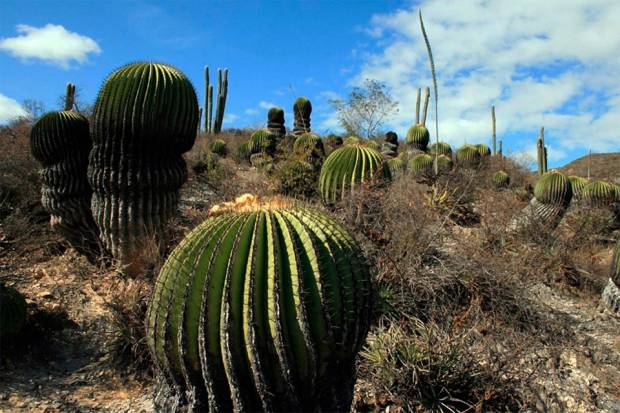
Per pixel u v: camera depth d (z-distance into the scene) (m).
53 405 3.73
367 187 5.77
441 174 8.08
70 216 5.64
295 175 7.79
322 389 2.53
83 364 4.24
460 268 5.08
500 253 5.84
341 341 2.50
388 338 4.09
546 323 5.12
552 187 8.14
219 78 21.02
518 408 3.85
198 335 2.37
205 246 2.43
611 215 9.44
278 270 2.38
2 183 6.66
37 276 5.42
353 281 2.56
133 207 5.12
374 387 3.94
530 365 4.40
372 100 18.50
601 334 5.38
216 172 9.05
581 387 4.32
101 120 5.02
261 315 2.35
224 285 2.37
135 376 4.14
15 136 8.62
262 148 11.98
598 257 7.39
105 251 5.50
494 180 13.58
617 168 26.08
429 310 4.66
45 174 5.62
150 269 4.98
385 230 5.27
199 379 2.44
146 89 4.99
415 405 3.82
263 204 2.69
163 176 5.19
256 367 2.33
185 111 5.20
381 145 17.45
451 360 3.88
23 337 4.36
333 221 2.72
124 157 5.03
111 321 4.46
